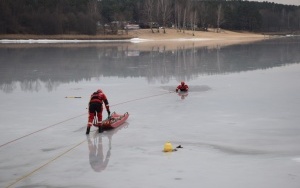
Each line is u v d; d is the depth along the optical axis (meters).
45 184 7.96
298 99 17.47
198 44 79.56
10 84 23.92
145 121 13.69
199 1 178.62
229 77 26.36
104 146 10.64
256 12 181.50
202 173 8.38
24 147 10.66
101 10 153.12
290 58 41.81
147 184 7.83
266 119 13.59
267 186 7.61
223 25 173.62
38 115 14.96
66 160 9.47
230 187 7.61
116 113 15.12
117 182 7.98
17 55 48.03
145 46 71.69
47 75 28.47
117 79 26.14
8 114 15.16
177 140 11.10
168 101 17.69
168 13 139.25
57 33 104.81
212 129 12.30
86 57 45.03
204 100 17.73
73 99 18.56
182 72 29.77
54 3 113.88
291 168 8.59
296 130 12.01
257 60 39.81
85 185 7.87
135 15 165.62
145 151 10.09
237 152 9.88
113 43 87.81
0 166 9.11
